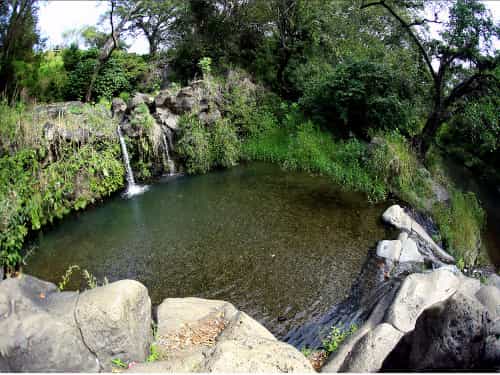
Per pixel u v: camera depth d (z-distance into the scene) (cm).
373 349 385
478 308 332
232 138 1275
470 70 1097
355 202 927
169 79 1709
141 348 364
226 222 823
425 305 431
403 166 995
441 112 1145
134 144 1111
